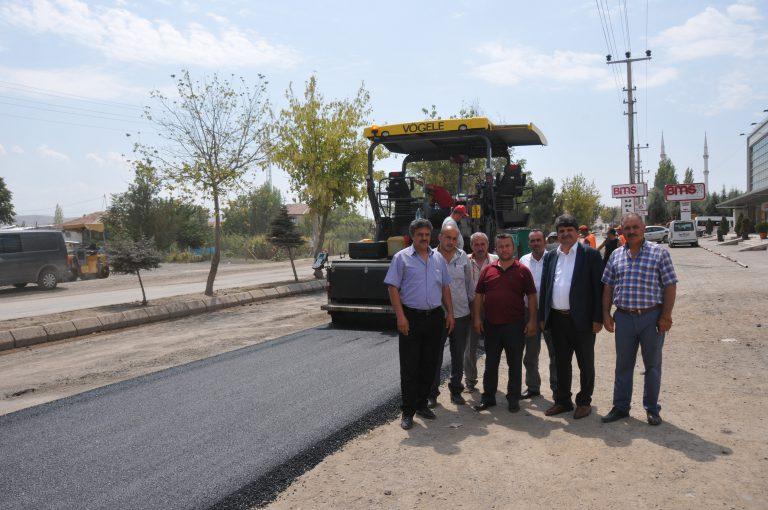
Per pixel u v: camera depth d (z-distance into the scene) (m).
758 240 30.27
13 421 5.40
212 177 14.15
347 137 18.45
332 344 8.48
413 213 10.00
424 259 5.19
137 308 12.13
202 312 12.81
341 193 18.48
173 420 5.27
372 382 6.36
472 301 5.85
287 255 36.31
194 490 3.83
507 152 10.23
